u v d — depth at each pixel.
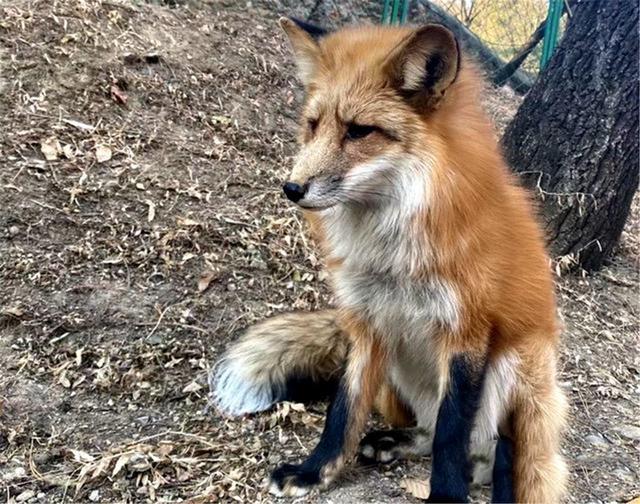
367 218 1.34
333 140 1.29
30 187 1.94
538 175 2.28
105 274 1.81
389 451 1.47
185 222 1.96
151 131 2.22
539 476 1.41
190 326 1.74
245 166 2.24
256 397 1.56
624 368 1.92
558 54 2.31
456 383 1.33
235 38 2.90
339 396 1.41
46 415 1.51
